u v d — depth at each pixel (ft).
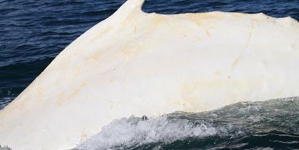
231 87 68.08
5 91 100.01
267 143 66.64
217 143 67.21
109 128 67.00
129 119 67.36
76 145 66.44
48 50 131.34
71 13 175.22
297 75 68.13
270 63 68.49
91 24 160.86
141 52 70.59
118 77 69.26
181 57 69.31
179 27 71.46
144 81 68.54
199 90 67.97
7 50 132.57
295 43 69.41
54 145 66.54
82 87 69.56
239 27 70.64
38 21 167.02
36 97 70.95
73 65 71.92
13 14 179.83
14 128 68.44
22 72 112.98
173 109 67.87
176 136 67.41
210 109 68.03
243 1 171.01
